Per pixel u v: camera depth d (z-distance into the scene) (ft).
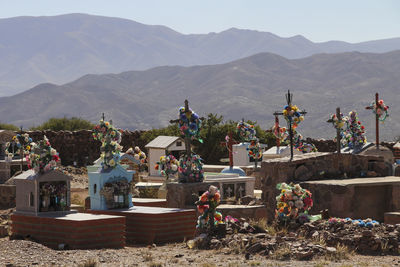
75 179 109.70
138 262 40.32
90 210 57.26
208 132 132.36
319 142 146.51
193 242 46.42
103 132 58.75
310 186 60.29
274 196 63.57
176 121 62.90
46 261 39.99
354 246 43.01
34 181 51.75
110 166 58.13
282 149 104.17
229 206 57.52
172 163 77.56
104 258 41.45
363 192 60.23
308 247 41.57
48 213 52.13
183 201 60.49
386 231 45.01
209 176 73.46
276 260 40.01
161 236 51.90
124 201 57.62
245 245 44.21
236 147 104.53
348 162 66.18
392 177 65.98
